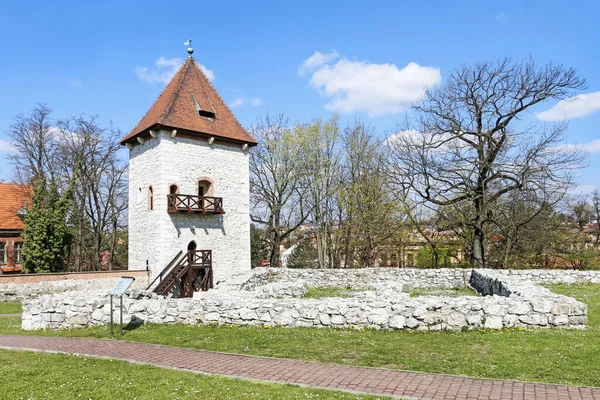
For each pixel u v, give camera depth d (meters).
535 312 10.48
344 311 11.23
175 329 11.67
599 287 18.97
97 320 12.59
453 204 27.27
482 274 19.56
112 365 8.34
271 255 36.41
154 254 23.31
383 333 10.54
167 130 23.59
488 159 26.08
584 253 33.69
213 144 25.56
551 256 34.50
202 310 12.27
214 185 25.44
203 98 26.30
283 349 9.21
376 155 35.00
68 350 9.73
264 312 11.80
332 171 35.75
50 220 29.55
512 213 30.64
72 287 21.81
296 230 40.31
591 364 7.50
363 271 24.25
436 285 22.88
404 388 6.69
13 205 35.69
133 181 25.73
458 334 10.10
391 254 38.38
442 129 26.61
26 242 29.44
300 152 34.62
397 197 30.00
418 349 8.91
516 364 7.66
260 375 7.52
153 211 23.62
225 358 8.69
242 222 26.66
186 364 8.34
